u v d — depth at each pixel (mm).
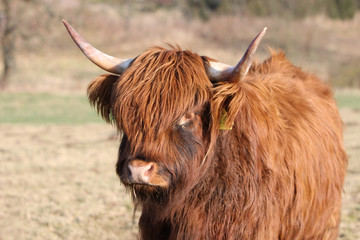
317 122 14492
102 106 12938
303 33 138500
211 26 170625
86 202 24938
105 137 48625
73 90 97062
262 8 176250
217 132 11273
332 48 153625
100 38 145250
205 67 11430
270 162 11898
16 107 77250
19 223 21875
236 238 11578
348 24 187875
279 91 14023
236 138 11656
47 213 23125
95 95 12672
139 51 139375
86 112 74188
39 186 28531
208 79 11211
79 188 27875
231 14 183750
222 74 11109
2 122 63094
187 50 11703
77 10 101938
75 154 39031
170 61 11102
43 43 99625
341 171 15492
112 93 11500
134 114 10695
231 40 159625
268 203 11797
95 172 32312
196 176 11172
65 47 130375
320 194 13867
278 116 12797
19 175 31438
